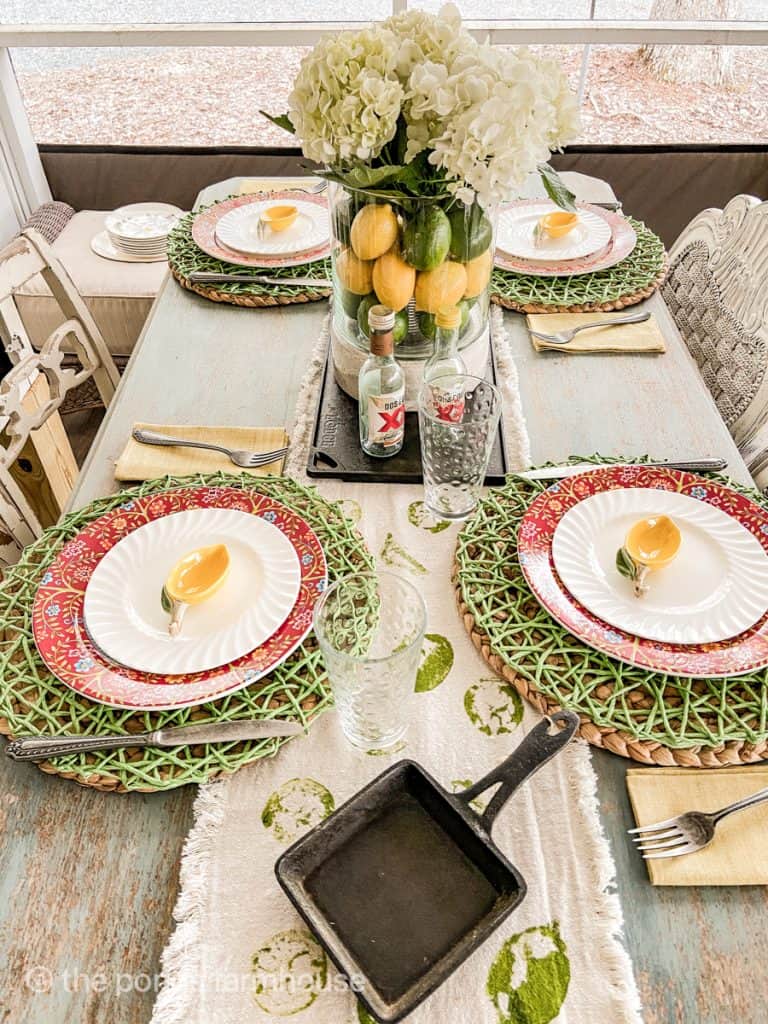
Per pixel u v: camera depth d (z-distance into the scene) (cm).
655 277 136
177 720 72
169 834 67
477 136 80
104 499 94
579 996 57
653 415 111
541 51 228
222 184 169
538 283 135
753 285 129
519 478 96
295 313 133
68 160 246
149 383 118
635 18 218
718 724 70
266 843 66
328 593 73
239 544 87
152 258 218
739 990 57
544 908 61
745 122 237
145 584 83
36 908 62
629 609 79
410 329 102
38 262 133
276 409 113
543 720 69
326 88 85
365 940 59
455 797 65
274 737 71
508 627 79
